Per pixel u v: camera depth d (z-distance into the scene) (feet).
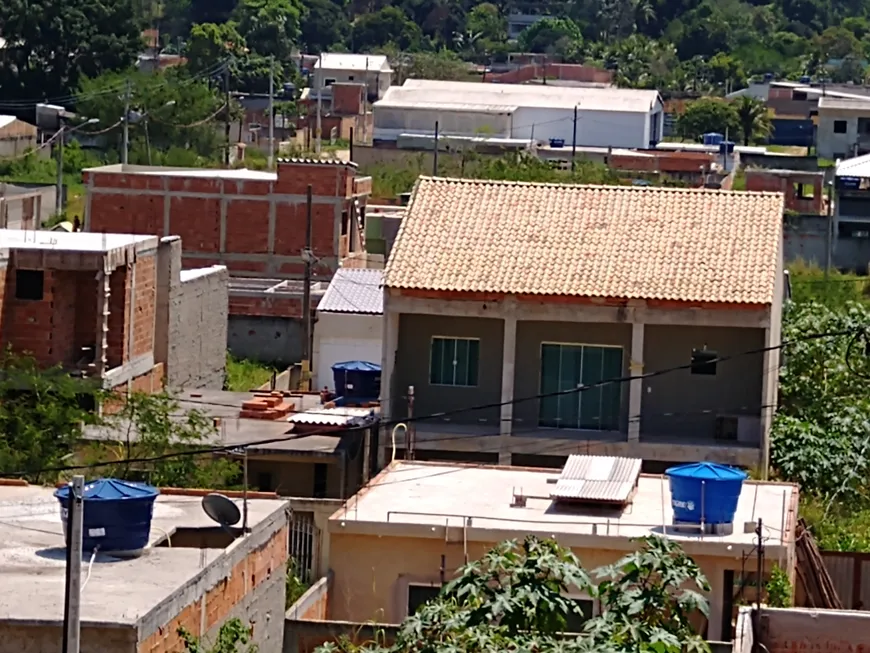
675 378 129.90
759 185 290.56
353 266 214.07
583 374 130.62
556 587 60.54
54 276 131.23
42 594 63.16
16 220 229.04
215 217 211.41
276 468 120.78
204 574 67.31
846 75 571.28
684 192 139.54
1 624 59.93
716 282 129.08
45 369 129.70
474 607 59.72
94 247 134.41
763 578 85.61
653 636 57.06
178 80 378.53
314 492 120.57
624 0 629.51
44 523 73.72
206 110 353.31
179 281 152.25
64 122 347.15
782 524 92.99
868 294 223.10
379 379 137.80
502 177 285.64
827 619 70.69
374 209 241.14
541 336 130.72
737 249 133.18
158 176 211.41
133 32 393.29
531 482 102.37
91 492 68.59
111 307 135.95
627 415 130.00
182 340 154.10
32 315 131.34
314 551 93.56
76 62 385.09
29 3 381.19
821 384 144.05
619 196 139.23
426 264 131.23
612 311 128.36
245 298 188.75
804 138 433.07
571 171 290.35
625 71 531.91
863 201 261.44
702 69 544.62
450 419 130.93
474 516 92.89
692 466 91.30
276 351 188.55
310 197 195.52
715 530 90.43
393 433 117.19
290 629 78.74
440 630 59.00
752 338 128.98
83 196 281.95
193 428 120.26
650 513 94.68
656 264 131.23
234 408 135.64
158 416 119.55
